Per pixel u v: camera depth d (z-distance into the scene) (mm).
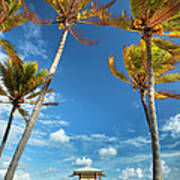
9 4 10727
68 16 9711
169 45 11883
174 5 9000
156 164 7652
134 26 10898
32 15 9031
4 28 11078
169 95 11305
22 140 6621
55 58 8773
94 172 15328
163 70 14133
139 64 15180
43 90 7941
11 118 16828
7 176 5828
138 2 10148
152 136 8430
